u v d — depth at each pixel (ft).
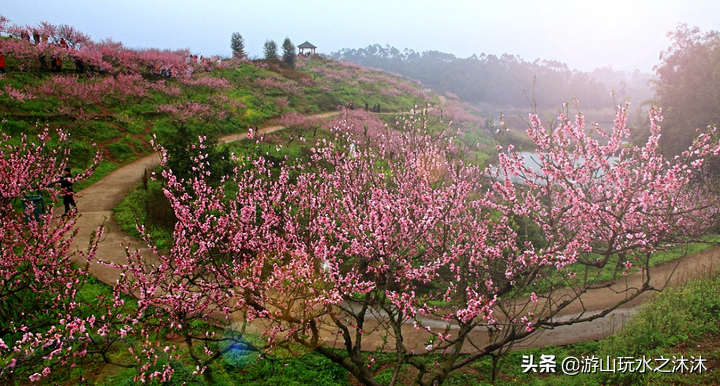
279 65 233.55
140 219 55.16
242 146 96.99
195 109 119.14
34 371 24.30
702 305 41.01
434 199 32.07
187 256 27.53
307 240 31.96
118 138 92.99
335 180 39.75
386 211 29.58
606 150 28.40
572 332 39.78
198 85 149.38
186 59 170.60
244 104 145.07
